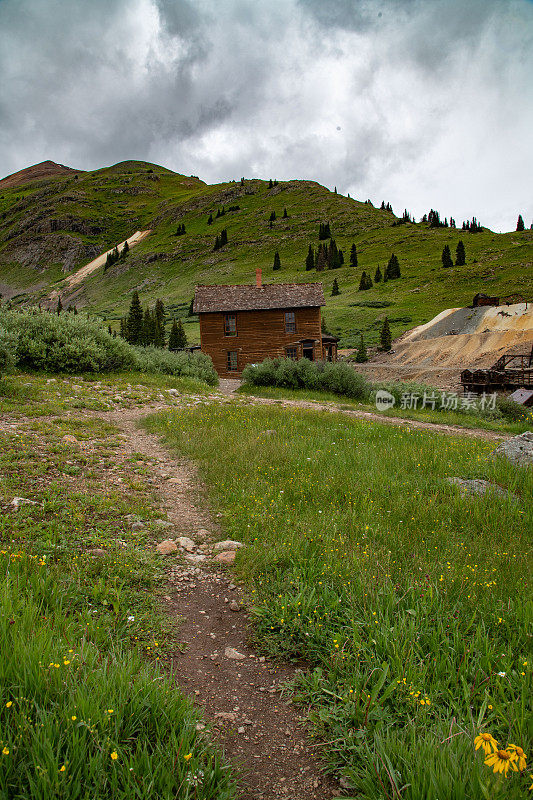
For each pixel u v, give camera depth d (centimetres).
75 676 242
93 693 232
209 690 291
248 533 527
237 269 17050
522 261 11225
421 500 652
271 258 17875
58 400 1225
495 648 312
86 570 402
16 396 1180
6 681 230
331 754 243
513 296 8669
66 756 196
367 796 209
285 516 567
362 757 230
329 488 677
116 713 223
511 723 240
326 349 5231
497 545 512
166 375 2095
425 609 347
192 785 201
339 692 281
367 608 361
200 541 520
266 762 238
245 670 314
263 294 4275
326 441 1023
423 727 241
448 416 2103
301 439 1023
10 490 570
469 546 505
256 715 272
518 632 330
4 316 1662
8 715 213
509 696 272
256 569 438
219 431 1046
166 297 15525
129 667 257
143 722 234
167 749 216
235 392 2355
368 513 580
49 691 230
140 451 886
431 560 457
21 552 396
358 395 2550
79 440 887
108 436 958
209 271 17550
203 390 1902
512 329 6344
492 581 403
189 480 736
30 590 338
